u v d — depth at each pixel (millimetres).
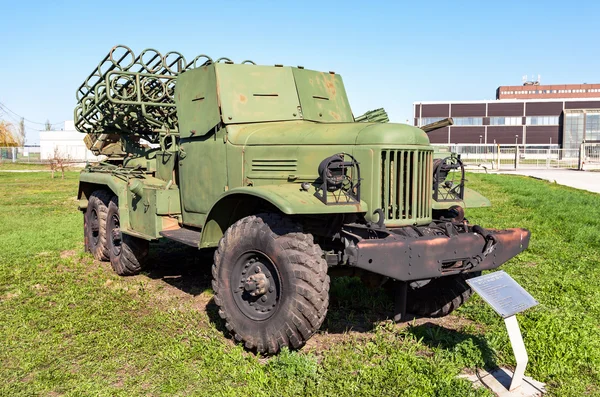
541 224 9766
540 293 5539
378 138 4066
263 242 3975
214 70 5074
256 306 4102
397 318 4633
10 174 29719
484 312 4918
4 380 3688
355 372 3762
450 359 3980
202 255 7516
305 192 4043
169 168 6000
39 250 7918
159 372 3768
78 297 5508
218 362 3877
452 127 62562
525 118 61562
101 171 7242
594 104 60469
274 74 5301
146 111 6898
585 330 4406
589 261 6953
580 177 22531
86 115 7598
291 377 3637
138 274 6539
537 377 3742
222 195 4309
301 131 4484
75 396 3436
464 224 4301
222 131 4988
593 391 3553
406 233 3996
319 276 3785
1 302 5379
